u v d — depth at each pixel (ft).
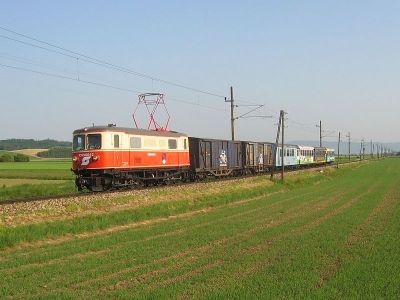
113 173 102.06
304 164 285.43
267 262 46.52
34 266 46.93
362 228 68.03
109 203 87.76
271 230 67.05
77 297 35.81
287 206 100.48
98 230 71.67
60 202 81.76
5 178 197.88
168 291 36.37
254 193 130.00
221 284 38.68
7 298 35.94
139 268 44.73
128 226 76.33
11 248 57.67
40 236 62.95
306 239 59.16
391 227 68.18
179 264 46.29
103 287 38.75
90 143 101.30
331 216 82.53
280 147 231.30
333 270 43.04
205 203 103.50
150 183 120.67
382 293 35.65
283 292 35.91
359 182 177.78
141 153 110.93
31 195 118.62
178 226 73.10
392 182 172.45
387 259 46.83
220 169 161.17
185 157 132.87
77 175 103.71
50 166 344.69
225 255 50.24
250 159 189.06
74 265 46.39
